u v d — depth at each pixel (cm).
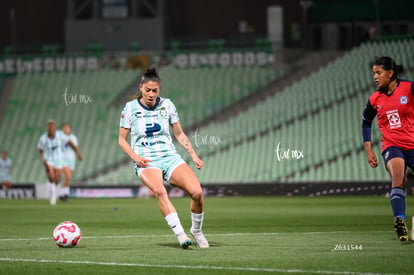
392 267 2189
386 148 2959
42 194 9838
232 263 2328
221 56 12138
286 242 3075
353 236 3353
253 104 11469
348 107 10719
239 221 4697
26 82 12500
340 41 12356
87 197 9756
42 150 7425
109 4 12538
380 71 2928
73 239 2906
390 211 5688
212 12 13025
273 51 12106
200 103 11612
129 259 2461
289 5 12638
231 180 10206
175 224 2764
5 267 2284
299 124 10738
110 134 11438
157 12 12481
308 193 9112
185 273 2122
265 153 10412
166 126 2866
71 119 11769
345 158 9912
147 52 12375
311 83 11362
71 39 12625
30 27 13338
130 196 9669
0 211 6169
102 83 12231
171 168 2830
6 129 11800
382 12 12181
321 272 2095
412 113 2917
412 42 11194
